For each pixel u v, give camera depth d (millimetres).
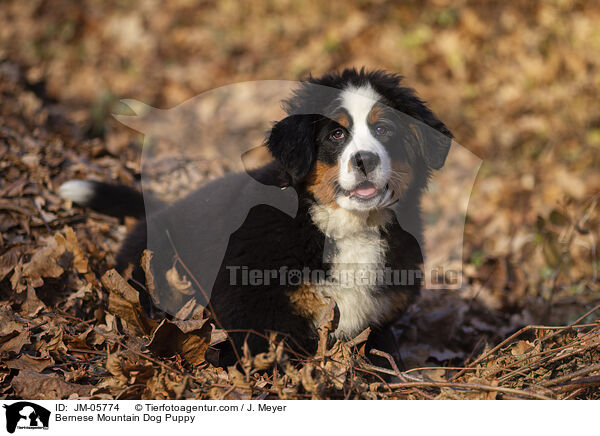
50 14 8766
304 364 3076
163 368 2896
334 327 3209
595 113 6633
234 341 3436
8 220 4312
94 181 4680
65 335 3252
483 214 5551
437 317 4242
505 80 7148
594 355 3115
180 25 8805
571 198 5434
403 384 2750
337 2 8398
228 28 8664
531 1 7613
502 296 4629
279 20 8539
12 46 8133
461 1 7844
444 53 7469
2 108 6000
